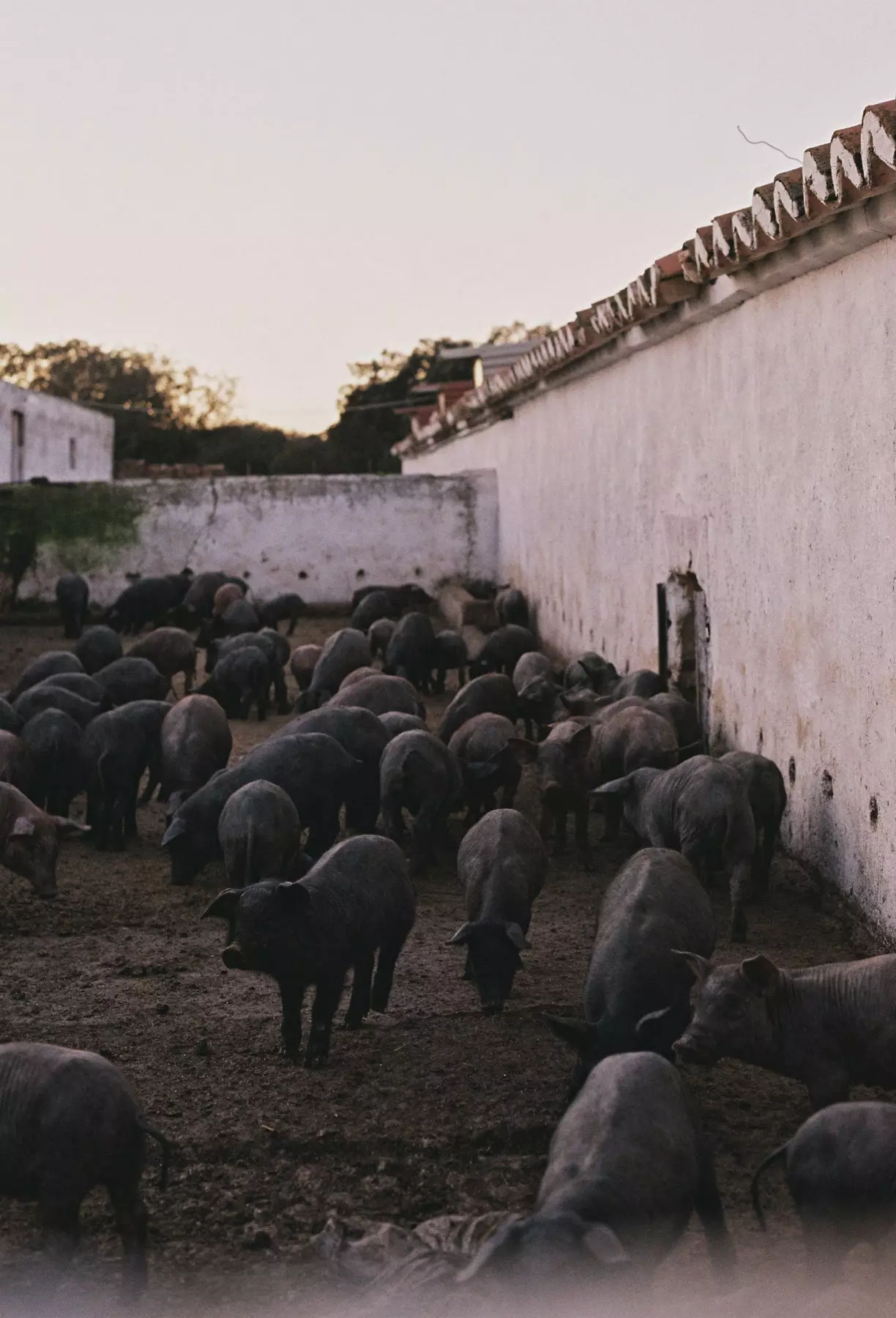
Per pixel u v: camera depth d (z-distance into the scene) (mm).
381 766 10609
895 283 8008
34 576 26297
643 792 9867
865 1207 4727
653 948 6496
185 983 8203
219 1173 5887
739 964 6117
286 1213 5547
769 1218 5480
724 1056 6168
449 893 10039
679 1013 6469
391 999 7957
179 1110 6449
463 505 27047
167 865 10883
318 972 7023
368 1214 5547
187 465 56312
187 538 26656
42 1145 4930
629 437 15688
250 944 6926
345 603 27031
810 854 9688
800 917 9117
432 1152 6051
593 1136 4684
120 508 26359
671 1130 4785
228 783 10305
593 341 15766
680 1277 5039
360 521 26953
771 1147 6074
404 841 11070
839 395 9023
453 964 8523
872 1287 4688
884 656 8242
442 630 23172
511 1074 6855
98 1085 5016
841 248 8625
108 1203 5637
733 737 11836
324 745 10656
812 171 7871
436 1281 4645
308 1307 4887
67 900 9883
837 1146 4820
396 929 7645
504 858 8156
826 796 9352
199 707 11969
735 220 9562
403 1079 6824
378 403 61062
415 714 13383
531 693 13727
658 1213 4555
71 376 77000
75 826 9781
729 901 9500
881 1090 6547
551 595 20984
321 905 7098
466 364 56344
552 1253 3971
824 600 9375
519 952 7961
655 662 14648
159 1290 5012
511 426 25109
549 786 10297
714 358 12250
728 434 11805
